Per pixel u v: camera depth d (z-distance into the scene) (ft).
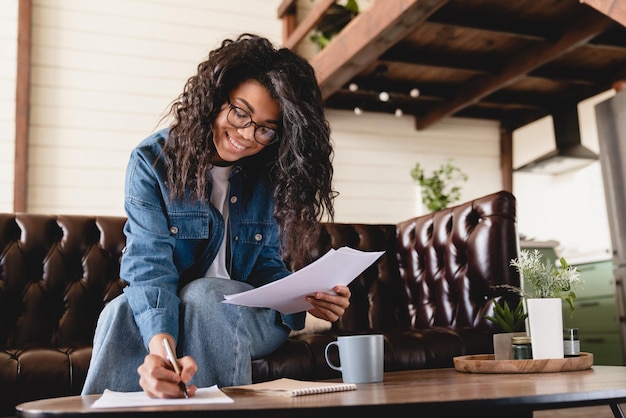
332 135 16.15
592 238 16.46
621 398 3.41
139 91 14.69
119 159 14.32
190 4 15.39
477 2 11.87
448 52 13.80
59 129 13.99
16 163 13.33
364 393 3.50
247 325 5.06
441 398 3.11
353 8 15.14
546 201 17.92
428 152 16.94
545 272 5.45
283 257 5.96
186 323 4.56
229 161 5.39
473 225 8.35
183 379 3.38
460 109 15.85
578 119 16.01
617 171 12.04
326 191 5.45
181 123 5.10
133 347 4.48
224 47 5.23
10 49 13.73
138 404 3.07
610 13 8.07
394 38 11.57
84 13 14.53
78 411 2.85
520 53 13.66
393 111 16.52
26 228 7.83
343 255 4.38
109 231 8.19
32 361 6.15
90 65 14.42
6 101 13.58
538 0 11.76
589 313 14.71
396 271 9.55
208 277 4.92
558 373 4.79
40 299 7.68
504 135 17.60
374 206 16.19
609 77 14.84
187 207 5.12
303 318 5.47
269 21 16.06
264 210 5.66
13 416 5.99
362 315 9.12
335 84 13.71
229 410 2.86
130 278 4.61
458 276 8.34
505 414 5.34
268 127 5.05
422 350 7.26
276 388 3.64
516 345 5.43
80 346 6.63
